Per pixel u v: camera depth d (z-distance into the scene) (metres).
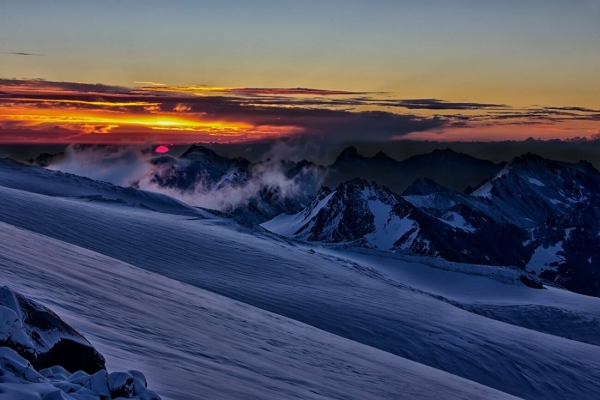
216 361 15.94
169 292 25.80
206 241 54.06
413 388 23.25
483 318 51.16
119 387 7.67
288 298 42.84
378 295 50.12
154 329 17.12
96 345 12.91
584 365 42.41
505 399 27.80
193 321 21.22
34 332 9.05
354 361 25.02
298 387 16.38
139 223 54.03
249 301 40.38
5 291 9.07
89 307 16.92
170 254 47.47
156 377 11.65
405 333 40.69
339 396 17.33
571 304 81.06
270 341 23.33
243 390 13.04
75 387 7.59
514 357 40.94
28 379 7.28
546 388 38.28
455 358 38.84
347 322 40.28
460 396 24.97
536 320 70.00
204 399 11.02
